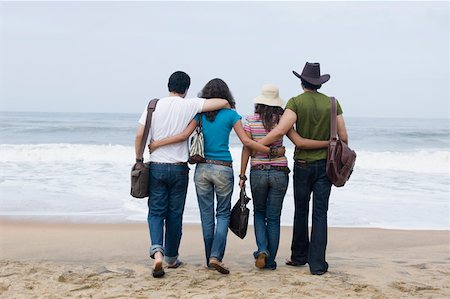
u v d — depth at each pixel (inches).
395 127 1498.5
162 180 173.2
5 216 298.5
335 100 177.2
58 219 292.5
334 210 330.3
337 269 187.6
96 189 392.5
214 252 173.6
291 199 356.2
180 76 175.8
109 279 171.5
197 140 172.4
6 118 2190.0
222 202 176.9
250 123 179.9
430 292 159.8
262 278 172.1
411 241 250.5
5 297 151.5
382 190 411.8
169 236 181.3
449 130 1270.9
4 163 542.9
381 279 173.9
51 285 163.9
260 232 182.1
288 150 717.9
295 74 177.8
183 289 159.5
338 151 171.2
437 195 391.5
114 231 262.8
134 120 2003.0
